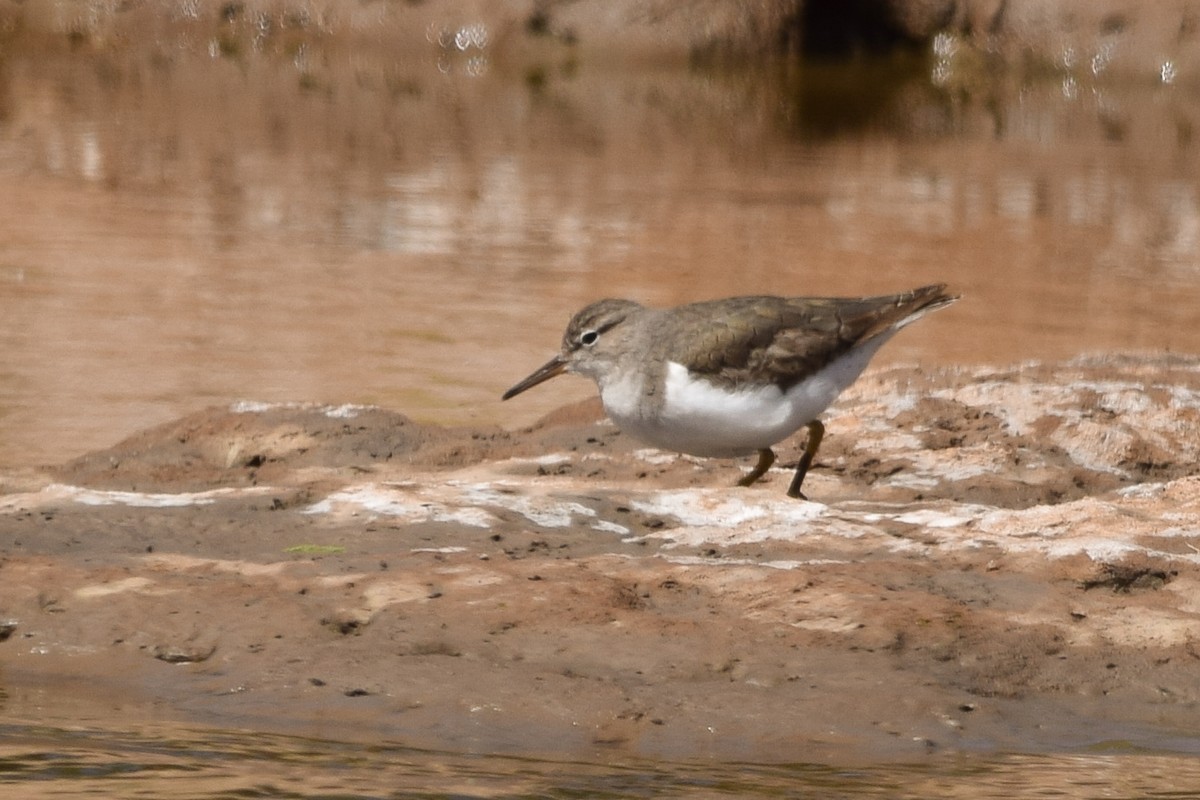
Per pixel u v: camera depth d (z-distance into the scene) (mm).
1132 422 13453
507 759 7711
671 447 11625
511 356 17219
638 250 21828
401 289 19688
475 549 10188
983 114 34750
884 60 41719
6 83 33000
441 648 8797
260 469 12500
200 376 16172
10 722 7996
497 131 30406
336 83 35250
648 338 11453
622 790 7328
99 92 32625
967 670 8727
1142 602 9484
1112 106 36188
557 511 10938
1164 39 39531
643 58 40125
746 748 7934
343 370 16547
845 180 27000
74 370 16188
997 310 19484
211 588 9352
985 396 13828
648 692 8430
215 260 20703
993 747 8055
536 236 22469
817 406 11438
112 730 7938
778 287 20094
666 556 10141
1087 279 21188
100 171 25375
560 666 8656
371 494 11070
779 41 41219
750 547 10336
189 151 27172
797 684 8516
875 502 11586
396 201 24281
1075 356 16672
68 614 9086
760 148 29719
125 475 12281
